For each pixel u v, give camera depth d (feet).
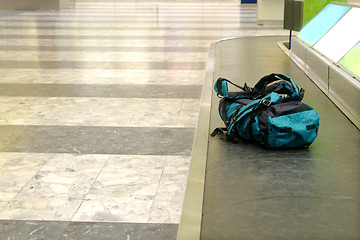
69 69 29.94
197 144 15.44
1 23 54.24
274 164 13.79
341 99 19.19
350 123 17.57
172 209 12.44
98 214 12.17
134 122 19.49
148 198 13.03
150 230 11.45
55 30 48.67
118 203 12.74
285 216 10.85
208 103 20.51
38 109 21.20
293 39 31.01
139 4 88.74
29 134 17.97
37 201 12.84
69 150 16.43
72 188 13.61
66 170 14.82
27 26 51.70
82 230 11.44
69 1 77.20
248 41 40.40
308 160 14.06
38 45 39.19
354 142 15.58
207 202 11.59
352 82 17.83
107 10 73.82
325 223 10.55
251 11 75.61
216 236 10.07
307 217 10.80
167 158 15.81
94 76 27.96
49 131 18.33
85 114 20.52
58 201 12.84
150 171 14.78
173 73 28.89
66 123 19.30
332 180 12.73
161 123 19.40
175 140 17.47
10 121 19.51
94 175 14.47
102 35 45.32
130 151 16.39
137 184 13.87
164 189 13.57
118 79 27.22
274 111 14.76
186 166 15.19
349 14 23.39
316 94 21.62
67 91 24.39
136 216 12.07
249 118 15.20
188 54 35.29
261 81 16.51
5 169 14.85
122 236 11.19
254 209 11.19
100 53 35.68
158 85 25.84
